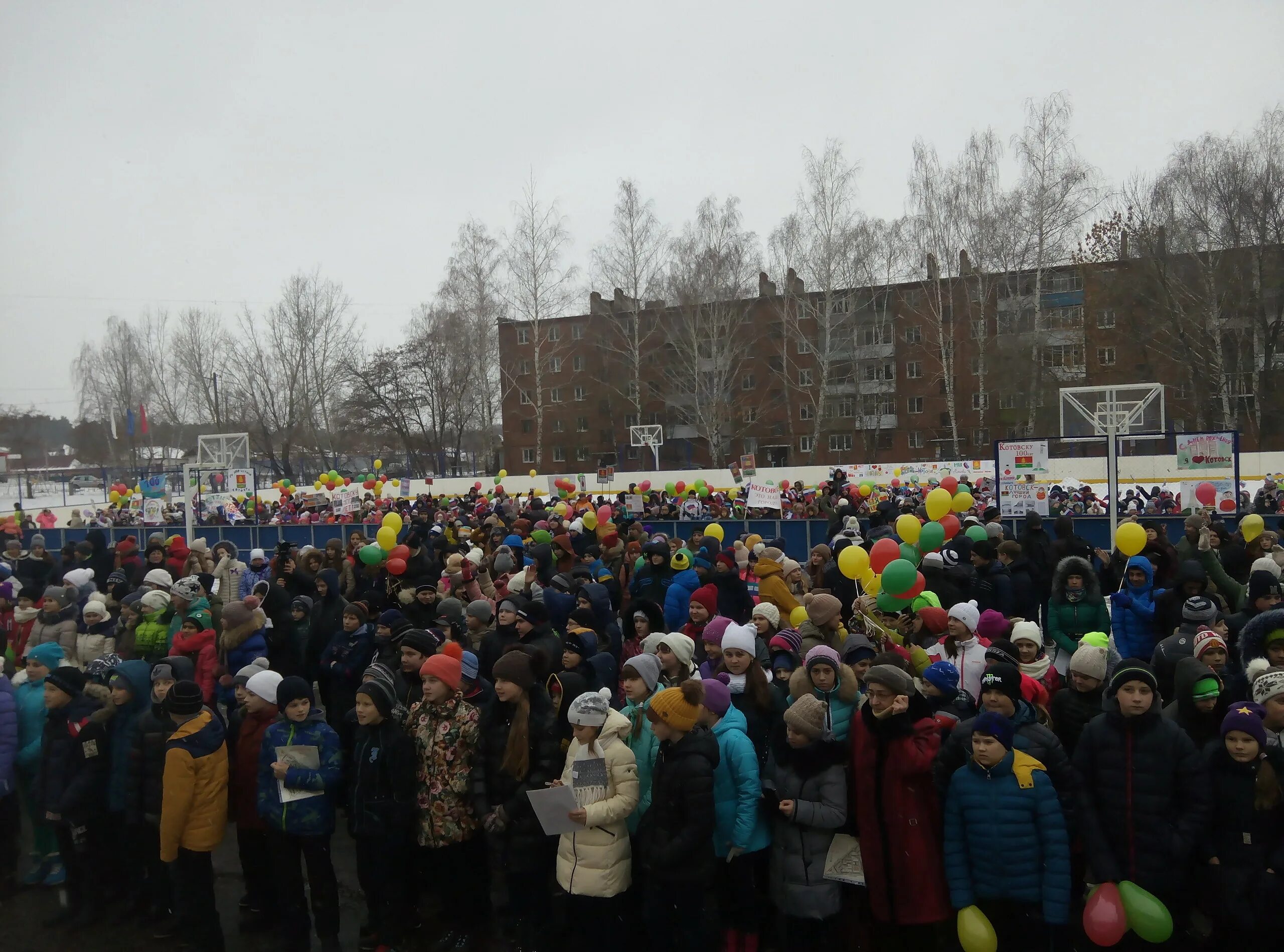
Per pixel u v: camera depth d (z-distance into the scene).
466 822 5.67
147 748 5.96
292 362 63.06
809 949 5.16
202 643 7.57
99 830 6.32
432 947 5.73
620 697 8.28
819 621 6.73
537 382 54.34
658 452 62.94
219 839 5.74
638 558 11.39
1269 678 4.84
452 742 5.70
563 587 9.36
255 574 12.95
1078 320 46.78
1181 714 5.28
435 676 5.66
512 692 5.39
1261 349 43.62
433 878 6.36
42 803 6.37
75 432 80.81
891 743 4.86
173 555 12.30
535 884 5.51
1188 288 42.53
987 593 9.08
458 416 58.41
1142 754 4.75
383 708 5.55
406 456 68.88
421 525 16.31
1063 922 4.54
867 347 57.00
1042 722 5.65
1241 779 4.69
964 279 46.00
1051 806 4.64
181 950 5.77
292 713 5.62
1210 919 4.76
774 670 6.00
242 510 31.75
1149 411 41.06
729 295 53.50
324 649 8.87
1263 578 7.07
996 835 4.68
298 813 5.59
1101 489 29.78
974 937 4.60
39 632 9.24
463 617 8.16
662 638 5.92
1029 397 42.94
